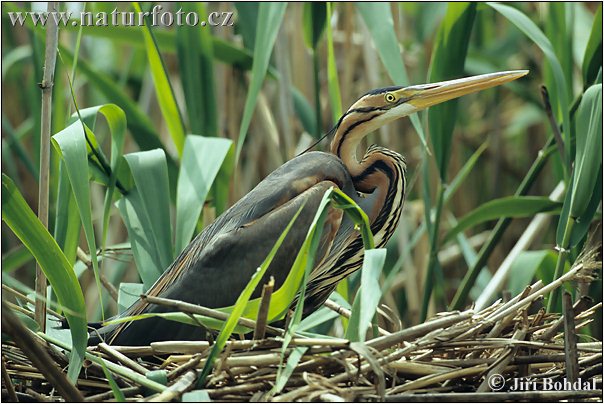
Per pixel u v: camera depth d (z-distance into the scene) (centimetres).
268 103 1366
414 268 1305
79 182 770
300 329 891
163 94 1025
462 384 720
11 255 1112
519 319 757
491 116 1627
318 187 855
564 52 1113
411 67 1479
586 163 908
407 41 1512
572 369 694
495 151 1513
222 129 1237
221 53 1145
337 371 701
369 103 938
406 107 930
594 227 1003
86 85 1511
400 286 1328
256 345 680
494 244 1055
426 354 720
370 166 937
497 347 714
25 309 820
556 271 935
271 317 698
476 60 1430
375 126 939
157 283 866
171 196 1107
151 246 912
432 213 1252
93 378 730
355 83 1374
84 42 1472
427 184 1052
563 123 969
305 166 882
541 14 1305
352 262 932
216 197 1049
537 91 1545
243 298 648
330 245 845
